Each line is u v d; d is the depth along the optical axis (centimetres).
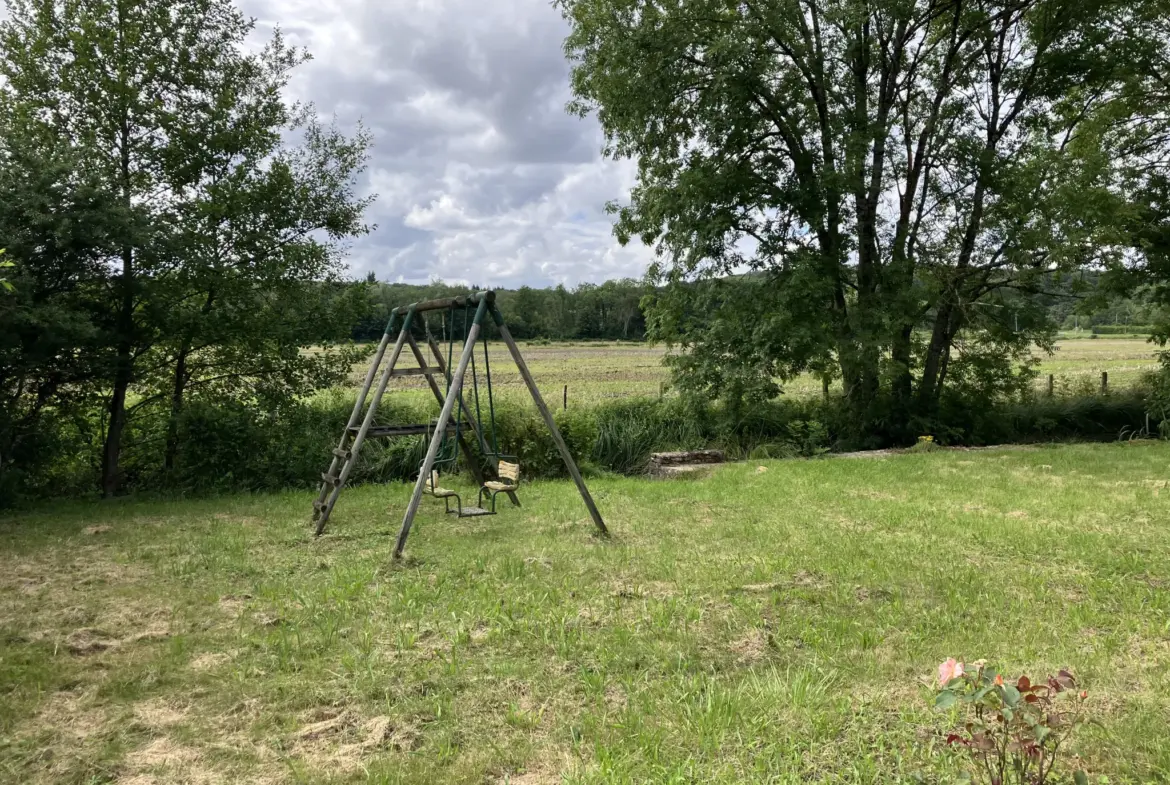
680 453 1495
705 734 352
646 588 596
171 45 1177
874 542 737
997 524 809
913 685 407
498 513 939
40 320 955
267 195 1238
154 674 436
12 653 469
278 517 929
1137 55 1745
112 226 1002
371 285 1354
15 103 1109
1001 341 1833
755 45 1554
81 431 1188
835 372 1773
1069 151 1806
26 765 338
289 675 435
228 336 1200
